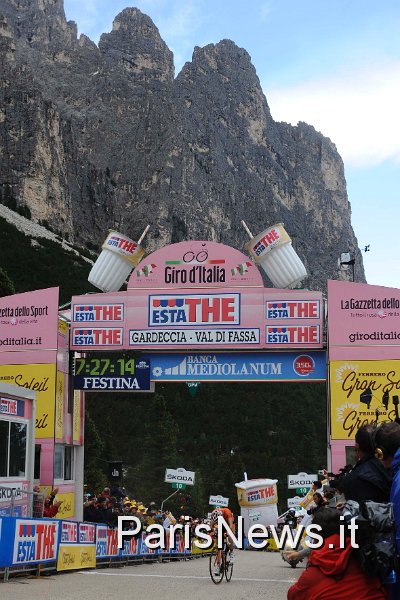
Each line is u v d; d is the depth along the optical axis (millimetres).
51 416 22672
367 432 5559
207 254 23422
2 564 11750
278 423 116875
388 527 4797
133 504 21516
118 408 97750
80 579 13578
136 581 13688
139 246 24781
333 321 22391
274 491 43812
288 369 23203
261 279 23141
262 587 13250
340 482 5539
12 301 23391
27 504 15312
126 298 23656
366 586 4820
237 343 22984
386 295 22359
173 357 23625
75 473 25344
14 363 23141
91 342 23719
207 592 11898
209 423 112875
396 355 22125
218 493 86375
